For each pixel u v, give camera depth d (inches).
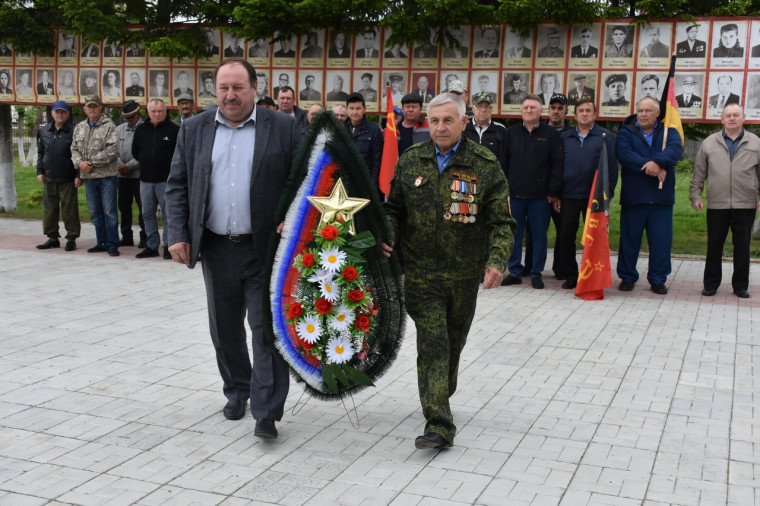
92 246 476.1
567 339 272.8
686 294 355.3
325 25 429.7
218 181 179.5
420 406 205.8
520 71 412.8
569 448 176.1
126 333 273.4
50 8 478.9
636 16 399.9
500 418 195.3
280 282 174.4
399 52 428.5
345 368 174.2
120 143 462.0
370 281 178.5
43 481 156.5
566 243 362.6
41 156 456.1
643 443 179.2
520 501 149.4
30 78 500.4
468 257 174.1
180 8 470.3
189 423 190.2
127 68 481.1
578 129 359.6
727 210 345.1
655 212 350.9
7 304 315.9
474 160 173.0
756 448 176.6
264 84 451.5
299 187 174.4
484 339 272.1
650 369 238.1
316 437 182.2
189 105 442.3
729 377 230.5
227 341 189.8
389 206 179.9
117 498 149.4
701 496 151.9
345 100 439.5
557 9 384.8
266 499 149.7
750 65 383.6
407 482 157.8
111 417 193.2
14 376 223.9
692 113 394.0
